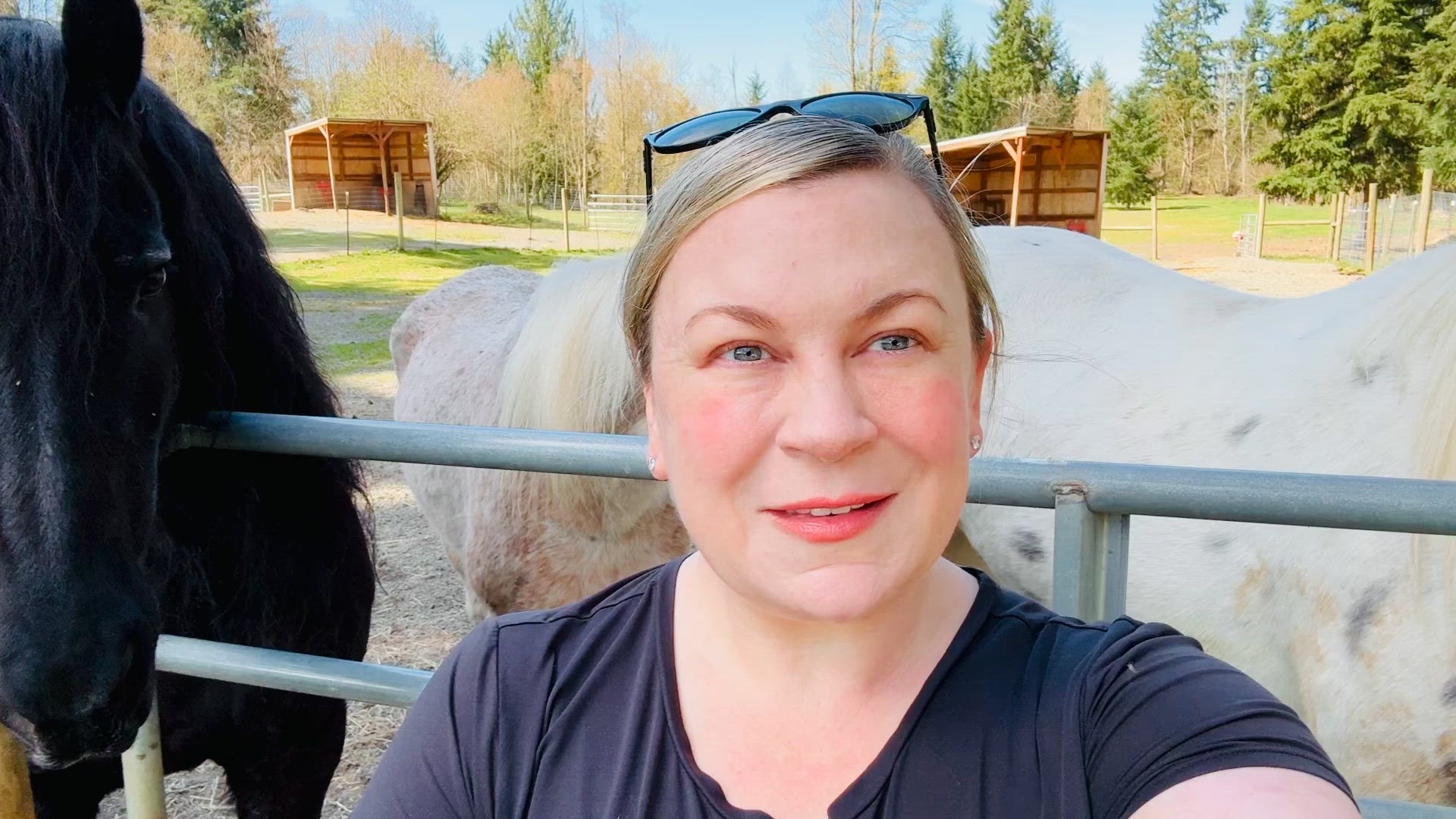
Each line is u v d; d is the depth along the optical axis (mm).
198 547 1694
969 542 2240
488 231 25141
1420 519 982
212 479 1672
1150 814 592
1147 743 625
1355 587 1447
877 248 649
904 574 673
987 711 703
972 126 44312
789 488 660
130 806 1503
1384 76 23156
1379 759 1420
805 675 727
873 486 658
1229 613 1638
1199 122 47344
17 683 1141
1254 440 1685
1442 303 1516
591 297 2035
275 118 36312
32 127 1200
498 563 2275
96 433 1238
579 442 1233
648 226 752
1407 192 23547
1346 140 23703
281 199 29312
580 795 742
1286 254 19766
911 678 729
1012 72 44031
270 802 1995
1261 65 25375
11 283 1167
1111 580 1124
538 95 35844
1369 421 1557
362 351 9039
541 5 47875
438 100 34219
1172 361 1923
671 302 708
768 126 697
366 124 27891
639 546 2143
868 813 689
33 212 1175
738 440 669
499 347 2602
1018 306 2248
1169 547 1716
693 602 792
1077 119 43344
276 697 1834
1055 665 713
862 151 674
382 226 24891
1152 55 51719
